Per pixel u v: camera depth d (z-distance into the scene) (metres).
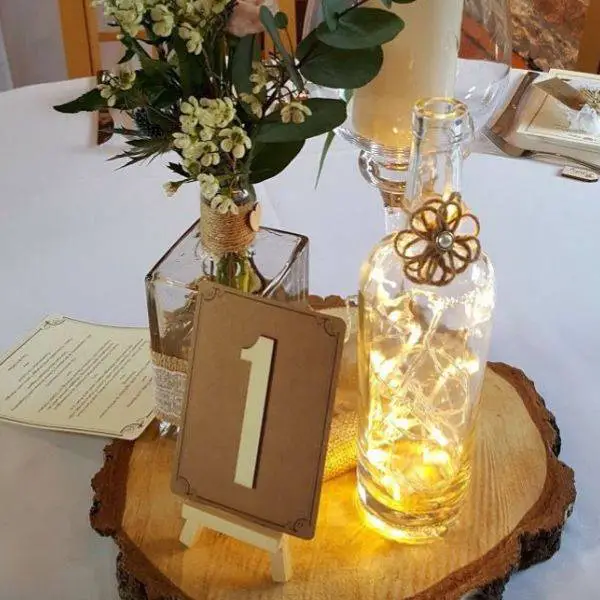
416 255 0.60
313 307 0.87
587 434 0.78
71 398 0.81
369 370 0.66
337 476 0.73
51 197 1.10
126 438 0.76
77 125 1.22
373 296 0.64
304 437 0.59
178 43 0.57
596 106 1.20
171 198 1.10
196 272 0.70
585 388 0.82
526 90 1.26
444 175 0.57
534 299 0.93
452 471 0.66
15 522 0.70
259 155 0.64
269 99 0.61
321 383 0.58
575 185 1.11
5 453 0.76
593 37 1.86
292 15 1.57
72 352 0.87
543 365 0.85
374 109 0.77
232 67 0.59
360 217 1.06
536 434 0.75
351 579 0.64
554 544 0.67
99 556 0.67
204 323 0.60
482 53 0.86
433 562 0.65
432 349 0.65
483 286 0.63
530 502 0.69
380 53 0.60
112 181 1.13
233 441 0.61
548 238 1.02
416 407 0.67
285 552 0.62
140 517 0.69
